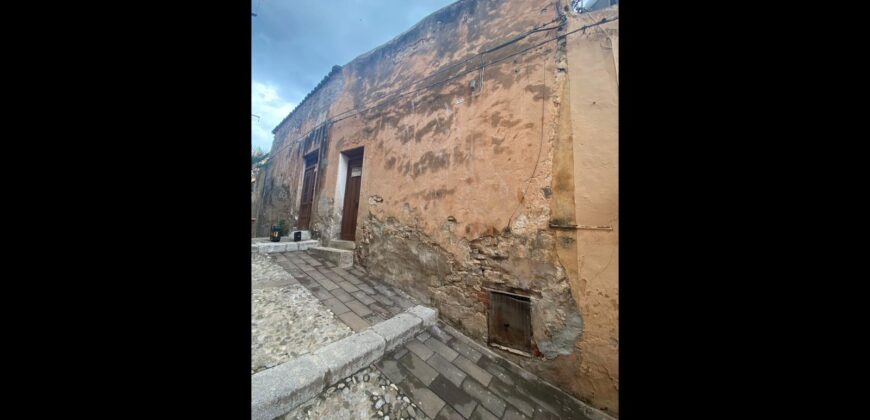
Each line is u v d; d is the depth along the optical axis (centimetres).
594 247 214
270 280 383
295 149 829
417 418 178
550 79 252
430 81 372
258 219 1056
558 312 227
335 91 624
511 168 268
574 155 230
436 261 328
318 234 601
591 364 208
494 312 266
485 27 319
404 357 236
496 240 272
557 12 257
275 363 211
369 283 397
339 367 195
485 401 200
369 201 454
